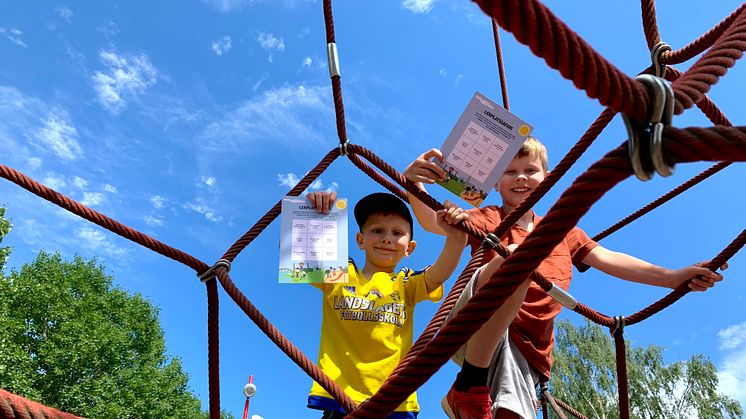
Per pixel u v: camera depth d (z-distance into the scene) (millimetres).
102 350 20953
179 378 24500
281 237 2600
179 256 2367
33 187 2256
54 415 1234
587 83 844
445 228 2594
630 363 21562
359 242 3332
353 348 2830
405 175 2615
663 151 844
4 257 16609
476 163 2432
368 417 1045
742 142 799
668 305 2711
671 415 20422
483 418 2133
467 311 964
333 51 2840
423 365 1001
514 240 2805
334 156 2844
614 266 2955
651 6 2611
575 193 904
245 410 13297
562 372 20797
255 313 2121
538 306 2553
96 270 24062
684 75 1069
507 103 3721
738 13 2113
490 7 819
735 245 2643
